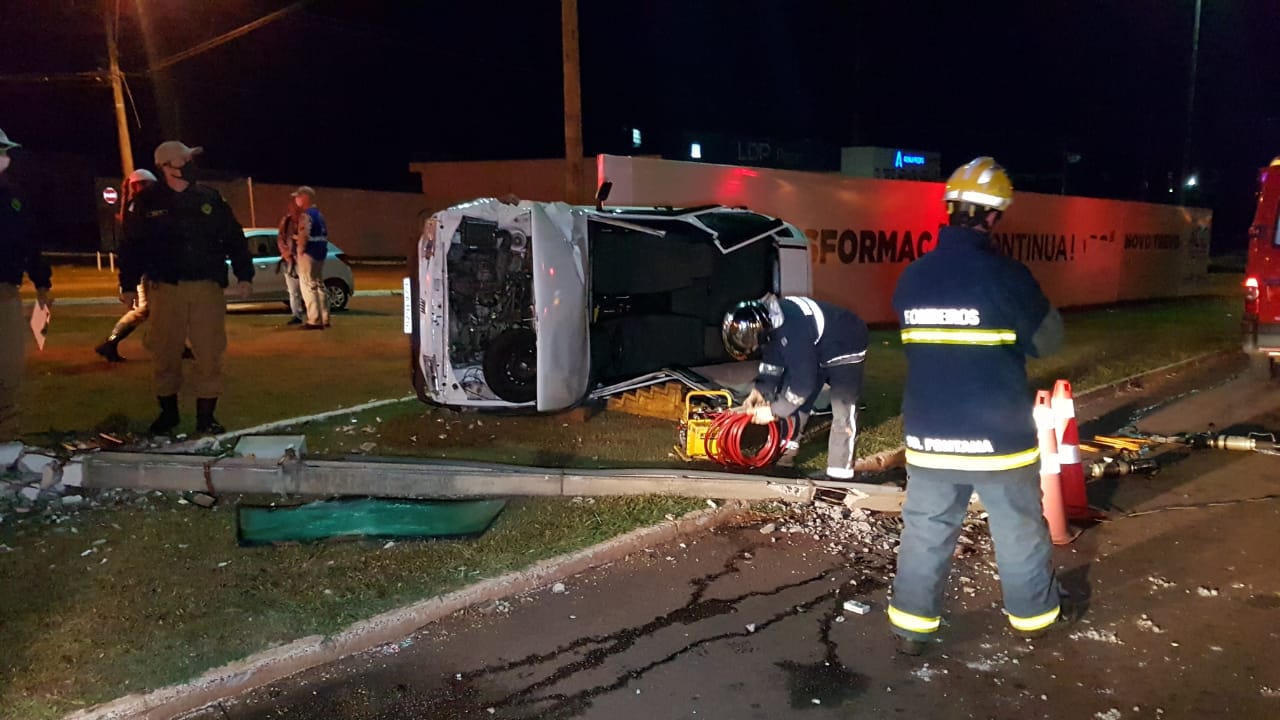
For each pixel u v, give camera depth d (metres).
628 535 4.90
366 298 18.34
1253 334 9.17
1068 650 3.85
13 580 4.26
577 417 7.17
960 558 4.81
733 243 6.93
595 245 7.18
